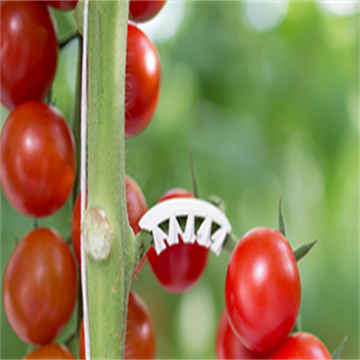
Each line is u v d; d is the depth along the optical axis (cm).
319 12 101
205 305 88
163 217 42
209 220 43
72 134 46
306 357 42
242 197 92
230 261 43
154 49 47
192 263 47
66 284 46
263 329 42
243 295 42
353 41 103
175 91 92
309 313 111
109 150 41
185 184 89
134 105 46
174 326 88
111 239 40
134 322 47
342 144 102
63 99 79
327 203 106
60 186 46
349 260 113
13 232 77
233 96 93
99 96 41
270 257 42
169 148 89
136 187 46
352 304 114
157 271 47
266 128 95
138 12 46
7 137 45
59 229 77
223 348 46
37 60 46
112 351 41
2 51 45
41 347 46
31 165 45
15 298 45
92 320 41
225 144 90
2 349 75
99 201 40
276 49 99
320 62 100
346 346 115
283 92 98
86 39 41
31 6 46
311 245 43
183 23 93
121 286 41
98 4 41
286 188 96
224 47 93
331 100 101
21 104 46
